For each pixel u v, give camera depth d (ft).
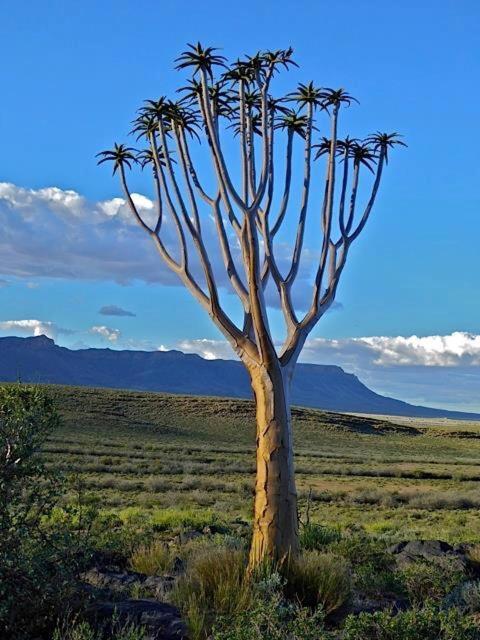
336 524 76.79
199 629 21.20
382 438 382.01
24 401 22.91
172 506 95.76
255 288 29.30
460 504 116.78
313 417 397.60
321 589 26.30
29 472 22.20
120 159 34.58
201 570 27.20
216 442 294.66
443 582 31.19
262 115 31.45
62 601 21.59
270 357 29.22
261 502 28.78
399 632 19.93
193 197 32.99
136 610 22.70
